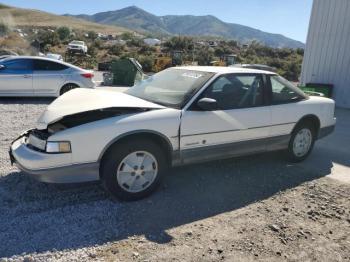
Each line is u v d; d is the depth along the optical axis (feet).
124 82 59.88
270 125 17.43
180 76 16.66
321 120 19.90
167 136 14.08
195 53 191.01
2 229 11.44
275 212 13.75
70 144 12.45
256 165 18.85
